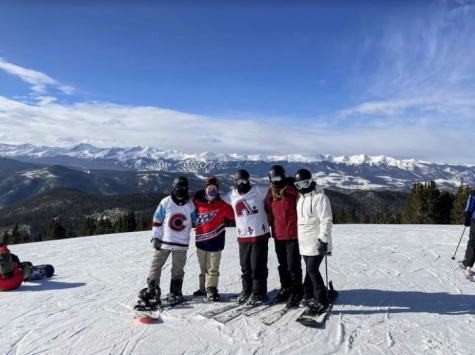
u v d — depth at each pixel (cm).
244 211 418
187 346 323
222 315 390
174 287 435
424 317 383
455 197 3678
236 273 583
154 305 404
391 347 316
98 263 712
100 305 440
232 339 335
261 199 420
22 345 331
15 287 519
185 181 430
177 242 427
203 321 377
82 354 312
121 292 498
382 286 492
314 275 381
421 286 491
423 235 999
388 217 4966
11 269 514
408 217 3750
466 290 473
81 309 426
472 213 526
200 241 438
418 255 704
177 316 391
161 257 434
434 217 3497
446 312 397
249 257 428
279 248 424
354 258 677
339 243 861
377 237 964
